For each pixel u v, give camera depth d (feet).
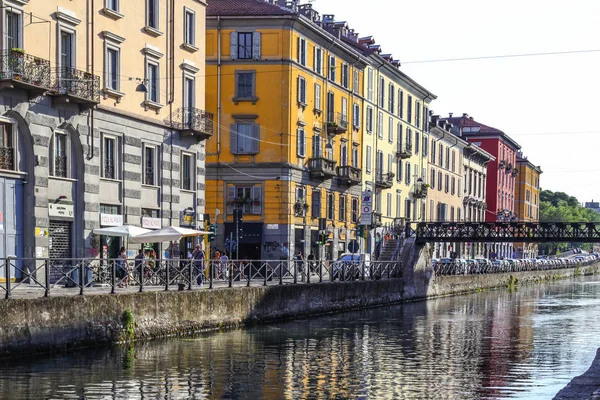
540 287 260.01
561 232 184.44
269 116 180.86
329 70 204.85
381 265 164.45
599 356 74.33
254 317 109.19
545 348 92.79
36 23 104.73
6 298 70.85
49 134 107.24
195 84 144.36
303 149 189.98
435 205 302.45
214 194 181.47
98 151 116.67
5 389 60.44
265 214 180.75
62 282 81.71
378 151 242.17
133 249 125.80
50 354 74.18
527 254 442.50
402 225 248.52
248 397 60.44
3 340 69.36
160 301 89.86
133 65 126.00
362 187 228.84
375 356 83.82
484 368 76.64
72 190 112.57
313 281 134.21
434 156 300.81
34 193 104.37
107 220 118.62
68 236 112.16
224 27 181.47
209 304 99.09
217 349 84.12
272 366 74.74
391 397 61.52
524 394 63.26
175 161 137.28
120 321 83.05
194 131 139.13
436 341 98.53
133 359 75.36
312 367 75.20
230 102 181.57
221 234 180.86
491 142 387.55
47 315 74.13
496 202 387.55
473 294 213.66
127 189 123.75
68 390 60.70
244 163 180.96
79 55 113.50
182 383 64.95
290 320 119.24
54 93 106.73
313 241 194.70
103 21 118.62
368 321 123.24
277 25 180.55
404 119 266.98
